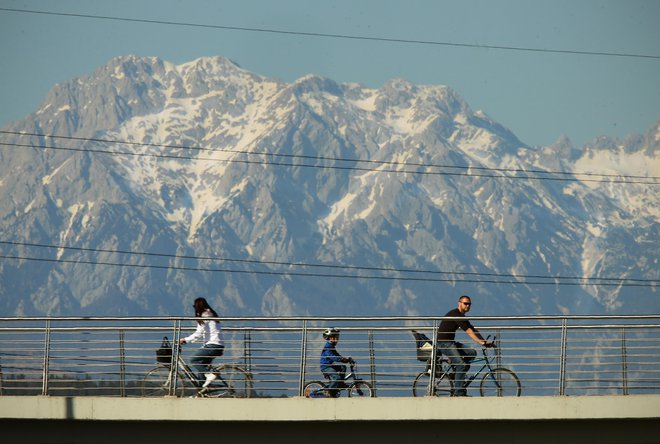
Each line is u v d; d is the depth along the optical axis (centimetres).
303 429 7900
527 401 7644
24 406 8200
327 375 8281
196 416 7944
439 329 8244
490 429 7750
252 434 7956
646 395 7600
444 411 7700
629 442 7706
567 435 7719
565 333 8088
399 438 7806
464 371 8181
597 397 7625
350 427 7856
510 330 8231
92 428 8150
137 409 8031
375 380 8269
